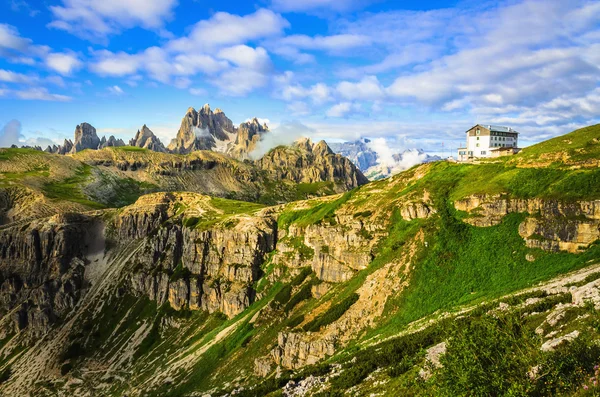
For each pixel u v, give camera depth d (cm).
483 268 13112
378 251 17362
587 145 14925
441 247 14575
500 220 14200
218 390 16288
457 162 19775
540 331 6756
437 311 12375
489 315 5194
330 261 19075
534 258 12400
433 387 4903
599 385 3816
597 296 6631
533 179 14550
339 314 15200
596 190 12475
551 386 4091
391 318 13512
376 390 7969
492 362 4422
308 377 11638
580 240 11819
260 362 16150
